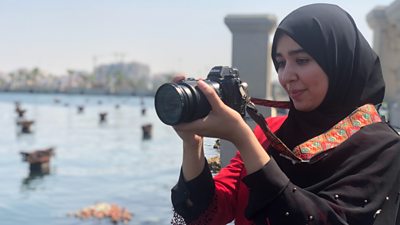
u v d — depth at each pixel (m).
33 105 58.03
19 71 146.25
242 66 4.41
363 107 1.48
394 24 9.53
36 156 13.79
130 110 49.50
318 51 1.42
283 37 1.48
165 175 13.16
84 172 13.55
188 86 1.23
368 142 1.38
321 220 1.25
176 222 1.58
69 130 27.22
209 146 1.66
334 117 1.48
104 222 8.33
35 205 9.45
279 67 1.56
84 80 132.12
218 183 1.64
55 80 154.88
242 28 4.36
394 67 9.73
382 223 1.32
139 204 9.69
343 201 1.29
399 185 1.39
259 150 1.28
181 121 1.21
